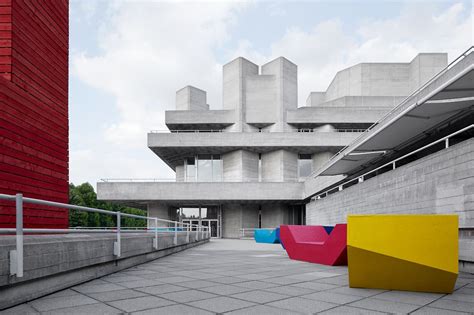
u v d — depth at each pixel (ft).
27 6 33.83
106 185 128.67
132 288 22.88
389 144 61.57
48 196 36.29
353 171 87.81
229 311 16.85
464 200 32.96
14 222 30.22
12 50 31.17
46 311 16.63
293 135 135.03
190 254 52.47
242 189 128.57
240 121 147.95
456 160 34.40
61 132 39.86
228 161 143.13
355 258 23.00
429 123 50.24
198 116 149.69
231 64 156.04
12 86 30.78
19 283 18.12
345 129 150.10
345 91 170.40
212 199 128.36
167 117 149.59
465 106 43.27
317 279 27.04
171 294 20.89
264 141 134.92
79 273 24.45
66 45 42.09
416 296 20.67
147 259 40.45
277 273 30.55
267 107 151.12
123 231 55.31
